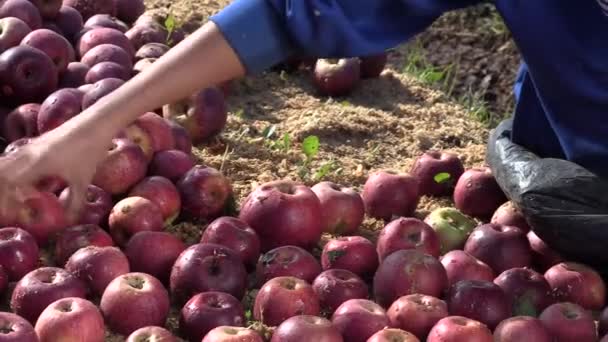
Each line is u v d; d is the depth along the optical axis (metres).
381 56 2.31
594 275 1.61
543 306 1.57
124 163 1.68
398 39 1.41
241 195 1.82
